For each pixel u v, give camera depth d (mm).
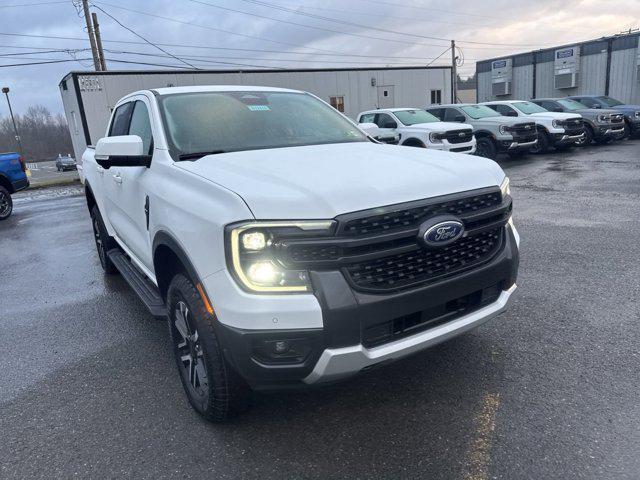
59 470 2533
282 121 3832
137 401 3146
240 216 2268
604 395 2865
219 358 2520
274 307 2205
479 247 2750
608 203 8141
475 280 2652
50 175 40594
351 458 2488
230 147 3400
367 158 2998
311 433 2703
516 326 3809
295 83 22719
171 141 3338
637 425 2590
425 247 2414
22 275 6402
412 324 2504
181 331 2922
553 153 16078
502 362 3305
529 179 11242
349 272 2285
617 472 2273
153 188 3176
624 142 18094
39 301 5270
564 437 2529
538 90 29828
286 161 2904
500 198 2799
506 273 2830
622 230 6410
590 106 19203
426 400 2938
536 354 3379
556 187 9984
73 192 17094
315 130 3879
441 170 2736
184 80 20297
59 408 3129
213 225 2344
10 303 5297
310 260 2238
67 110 21625
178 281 2754
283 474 2408
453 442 2555
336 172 2611
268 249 2236
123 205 4109
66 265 6730
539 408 2783
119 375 3512
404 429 2686
